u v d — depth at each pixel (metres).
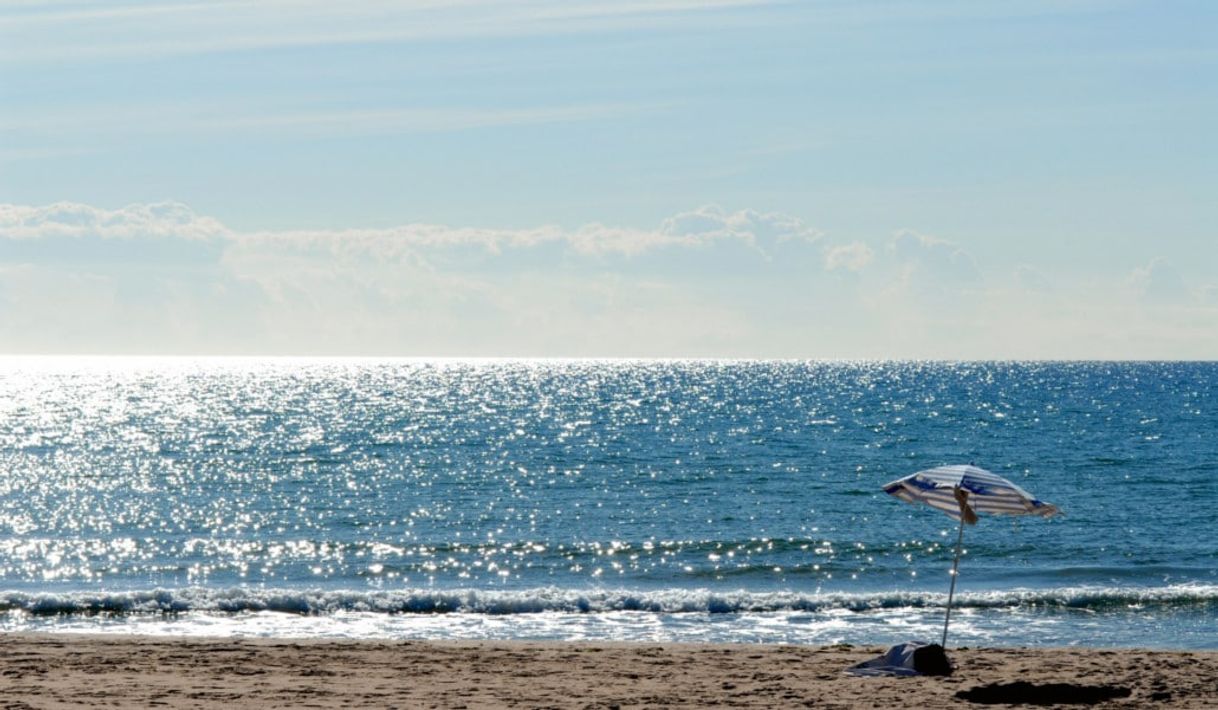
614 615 40.16
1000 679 25.88
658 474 102.69
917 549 58.62
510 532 67.44
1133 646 35.59
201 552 59.44
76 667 27.00
